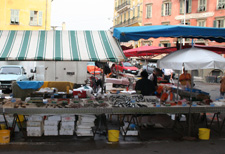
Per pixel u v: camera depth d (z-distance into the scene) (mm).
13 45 7727
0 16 29875
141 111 7066
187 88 10164
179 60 7172
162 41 39781
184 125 8719
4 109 6707
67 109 6789
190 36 8367
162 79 17453
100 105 7133
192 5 36812
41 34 8391
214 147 6812
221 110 7453
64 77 17062
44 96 8109
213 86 24016
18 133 7516
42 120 7379
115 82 12805
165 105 7340
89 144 6781
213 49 12242
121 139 7250
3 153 6062
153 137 7488
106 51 7824
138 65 36406
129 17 50250
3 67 17000
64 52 7559
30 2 31000
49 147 6508
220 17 33688
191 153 6367
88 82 15344
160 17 41062
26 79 17516
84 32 8695
